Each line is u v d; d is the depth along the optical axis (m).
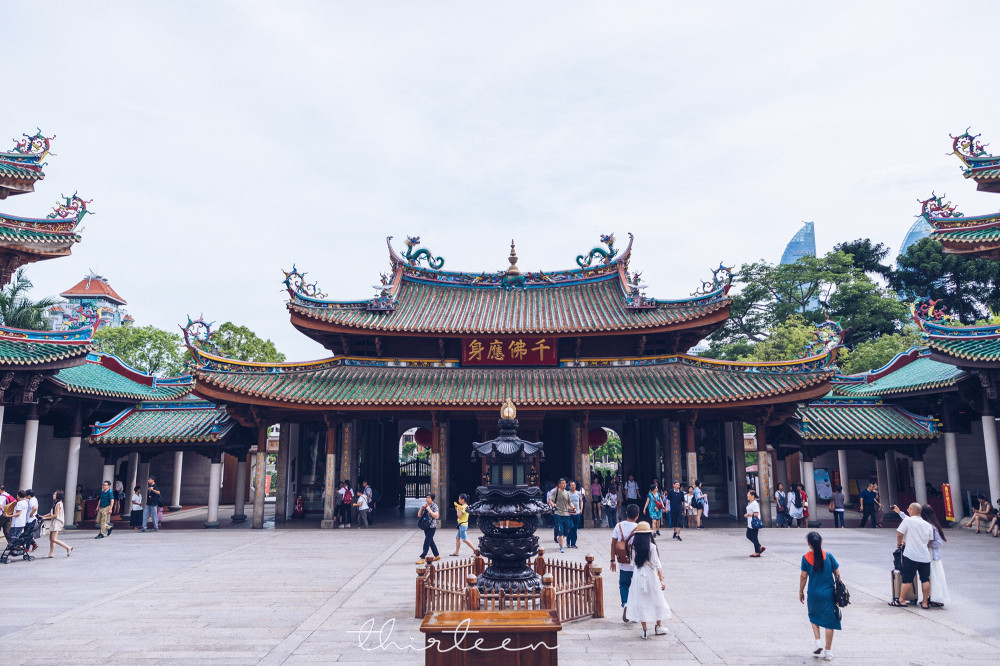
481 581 13.61
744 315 81.19
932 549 14.17
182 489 42.84
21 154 30.02
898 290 77.94
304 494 33.56
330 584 16.53
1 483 30.58
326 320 31.19
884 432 30.34
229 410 29.78
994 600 14.52
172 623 12.76
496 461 13.86
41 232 28.88
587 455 30.06
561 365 32.47
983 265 68.75
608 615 13.28
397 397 28.72
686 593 15.43
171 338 62.66
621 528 13.11
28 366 25.83
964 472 31.33
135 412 33.62
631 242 36.12
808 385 28.00
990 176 29.36
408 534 27.02
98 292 87.50
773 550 22.28
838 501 28.98
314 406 28.52
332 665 10.20
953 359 26.67
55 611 13.79
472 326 32.38
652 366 32.28
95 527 30.73
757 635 11.82
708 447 33.69
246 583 16.70
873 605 14.12
